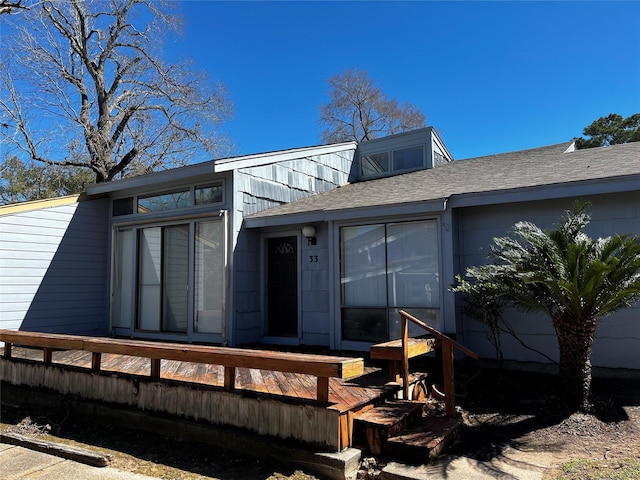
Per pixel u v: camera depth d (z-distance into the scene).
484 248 6.07
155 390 4.58
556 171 6.25
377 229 6.54
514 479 3.01
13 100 14.63
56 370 5.51
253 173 7.94
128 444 4.34
